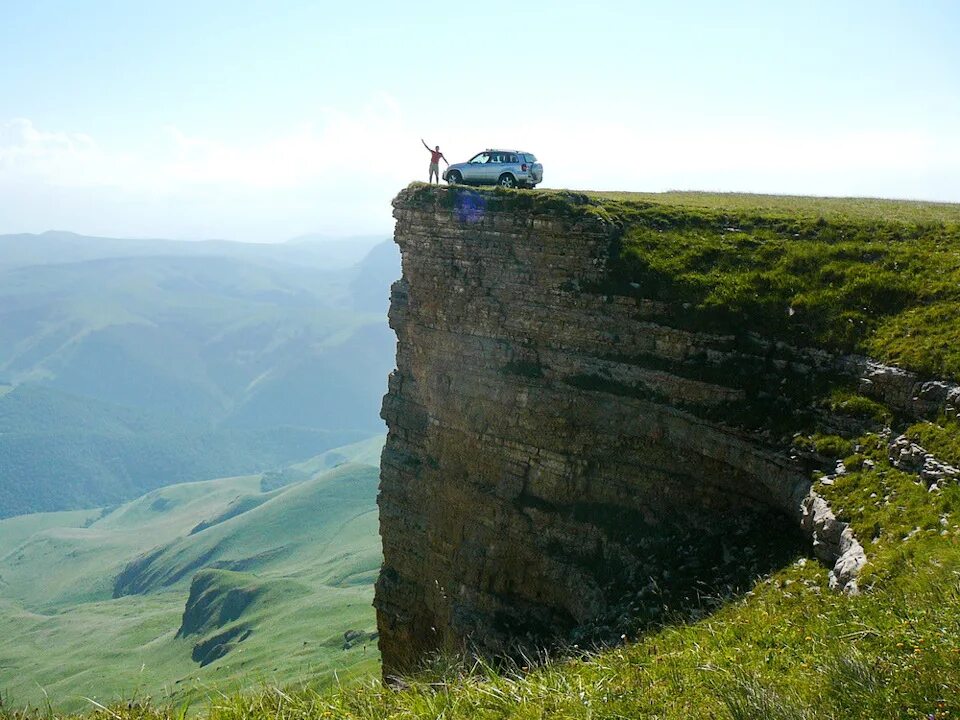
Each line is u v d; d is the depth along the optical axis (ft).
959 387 79.66
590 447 119.14
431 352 141.28
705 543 102.12
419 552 143.54
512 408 127.75
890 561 61.57
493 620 126.93
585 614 112.68
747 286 111.45
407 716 43.21
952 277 98.37
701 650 53.11
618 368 117.08
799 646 48.73
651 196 163.94
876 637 44.34
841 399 91.66
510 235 130.62
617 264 122.31
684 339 111.24
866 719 34.17
